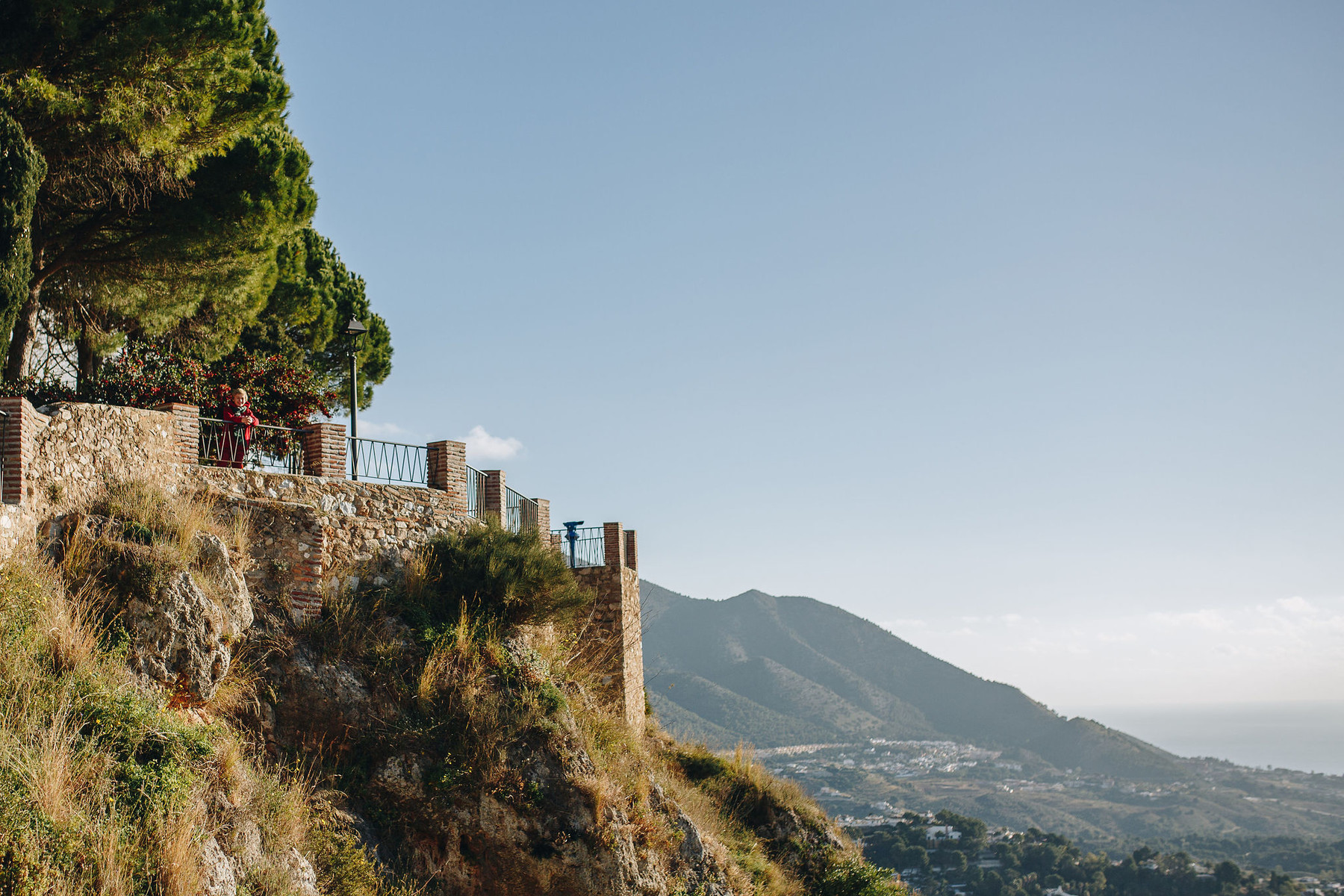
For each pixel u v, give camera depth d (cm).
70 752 941
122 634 1142
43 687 996
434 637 1552
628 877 1490
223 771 1098
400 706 1448
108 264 1991
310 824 1242
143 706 1064
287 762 1323
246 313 2308
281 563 1491
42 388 1667
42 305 2081
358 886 1217
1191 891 11075
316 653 1434
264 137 2047
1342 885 15575
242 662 1342
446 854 1403
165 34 1662
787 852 2417
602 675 2272
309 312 2798
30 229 1577
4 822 822
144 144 1714
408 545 1712
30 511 1180
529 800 1456
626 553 2628
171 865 915
